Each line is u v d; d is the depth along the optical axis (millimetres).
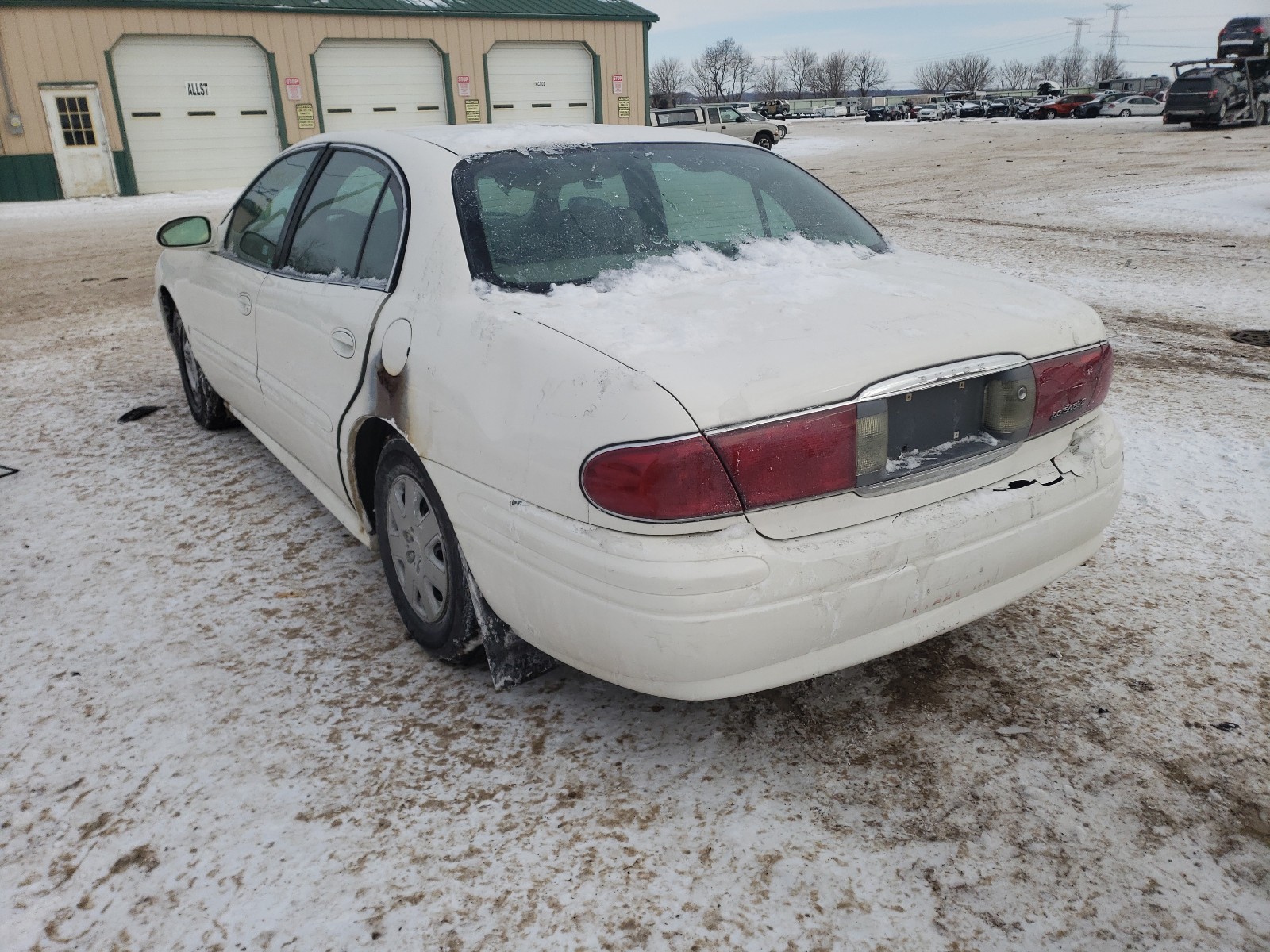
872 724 2441
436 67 25797
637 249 2611
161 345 6945
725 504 1871
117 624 2986
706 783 2230
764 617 1913
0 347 7031
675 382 1874
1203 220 11680
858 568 2002
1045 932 1814
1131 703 2496
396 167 2836
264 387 3514
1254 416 4676
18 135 21281
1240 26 29938
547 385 2023
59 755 2357
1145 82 75625
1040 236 10844
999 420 2223
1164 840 2037
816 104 101062
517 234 2547
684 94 131250
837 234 2986
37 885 1959
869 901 1886
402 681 2658
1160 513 3623
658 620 1880
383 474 2738
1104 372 2463
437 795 2201
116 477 4262
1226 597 3006
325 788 2227
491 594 2262
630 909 1875
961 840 2041
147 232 15102
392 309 2572
